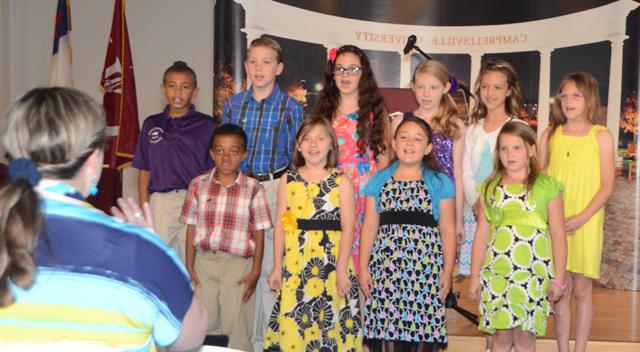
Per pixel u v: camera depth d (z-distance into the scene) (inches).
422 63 125.0
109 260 47.9
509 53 226.4
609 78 210.4
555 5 220.2
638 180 203.6
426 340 110.0
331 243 112.1
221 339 105.7
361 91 121.8
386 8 226.8
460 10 227.9
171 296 50.5
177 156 128.5
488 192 114.3
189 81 129.6
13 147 49.2
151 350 51.1
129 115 165.8
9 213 45.0
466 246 142.8
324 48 220.5
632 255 203.3
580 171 122.2
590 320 124.8
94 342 47.1
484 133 138.0
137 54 214.4
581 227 121.6
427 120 125.2
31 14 201.6
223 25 201.2
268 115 125.4
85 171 51.0
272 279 114.2
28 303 46.4
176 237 130.2
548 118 222.8
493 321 110.0
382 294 112.0
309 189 112.7
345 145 120.0
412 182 112.7
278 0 209.0
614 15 207.9
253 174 124.7
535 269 109.5
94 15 209.8
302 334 111.5
